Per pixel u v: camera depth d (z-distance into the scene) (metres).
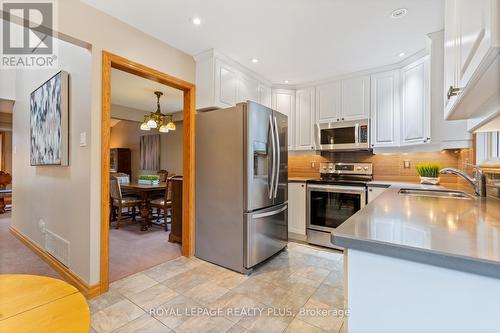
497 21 0.57
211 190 2.64
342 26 2.17
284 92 3.70
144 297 1.94
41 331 0.65
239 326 1.61
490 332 0.56
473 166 1.65
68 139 2.22
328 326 1.60
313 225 3.22
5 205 5.70
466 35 0.87
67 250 2.23
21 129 3.42
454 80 1.13
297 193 3.35
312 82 3.57
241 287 2.11
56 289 0.86
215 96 2.66
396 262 0.66
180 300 1.90
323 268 2.49
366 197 2.85
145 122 4.32
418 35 2.32
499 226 0.80
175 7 1.92
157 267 2.51
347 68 3.10
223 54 2.72
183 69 2.67
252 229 2.40
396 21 2.09
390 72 2.97
